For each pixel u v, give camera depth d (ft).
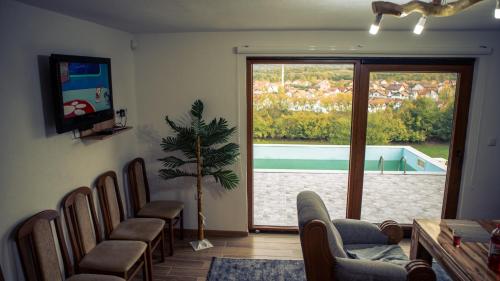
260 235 12.81
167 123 12.23
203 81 11.84
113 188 10.17
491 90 11.31
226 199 12.51
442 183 16.03
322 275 7.29
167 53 11.75
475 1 5.41
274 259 11.01
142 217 11.02
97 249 8.53
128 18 8.71
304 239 7.16
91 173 9.41
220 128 11.50
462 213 12.28
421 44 11.16
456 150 12.05
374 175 17.46
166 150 11.64
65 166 8.23
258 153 20.68
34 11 7.11
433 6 5.67
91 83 8.66
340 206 15.49
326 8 7.66
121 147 11.21
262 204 15.61
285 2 7.04
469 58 11.30
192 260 10.97
